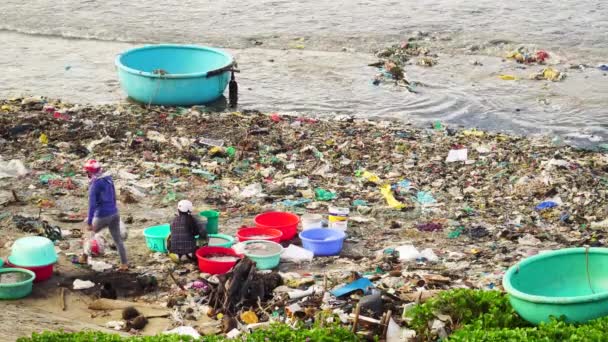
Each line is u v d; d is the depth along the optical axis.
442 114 43.94
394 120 42.72
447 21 61.19
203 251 24.58
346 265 25.22
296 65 52.50
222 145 37.06
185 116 41.88
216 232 26.84
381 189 32.56
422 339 18.47
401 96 46.69
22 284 22.02
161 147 36.38
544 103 45.75
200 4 65.88
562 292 19.23
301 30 59.66
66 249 25.64
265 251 24.80
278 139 38.06
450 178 34.19
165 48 47.38
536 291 19.09
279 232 26.38
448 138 39.50
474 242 27.86
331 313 19.86
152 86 43.72
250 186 32.28
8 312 20.34
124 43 57.69
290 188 32.38
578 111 44.53
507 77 50.34
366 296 20.59
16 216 27.92
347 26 60.44
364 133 39.81
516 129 41.81
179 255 24.78
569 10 63.41
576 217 30.16
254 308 21.52
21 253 23.09
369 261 25.53
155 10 64.56
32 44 56.84
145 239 26.67
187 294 22.50
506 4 64.94
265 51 55.47
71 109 41.78
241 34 58.88
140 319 20.70
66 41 57.78
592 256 19.25
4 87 46.84
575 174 34.22
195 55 47.50
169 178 32.88
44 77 49.22
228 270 23.80
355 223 29.31
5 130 36.94
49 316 20.56
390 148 37.56
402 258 25.75
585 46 56.19
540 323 16.92
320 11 64.00
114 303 21.83
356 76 50.34
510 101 46.06
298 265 25.16
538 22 60.81
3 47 55.84
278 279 22.81
